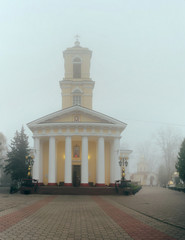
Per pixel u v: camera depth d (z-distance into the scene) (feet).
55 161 137.80
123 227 43.62
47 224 45.96
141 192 134.62
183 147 139.64
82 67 172.24
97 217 53.98
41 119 139.85
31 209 65.57
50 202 83.76
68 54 173.37
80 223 47.24
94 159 153.28
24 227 42.75
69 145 134.51
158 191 143.02
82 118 140.97
